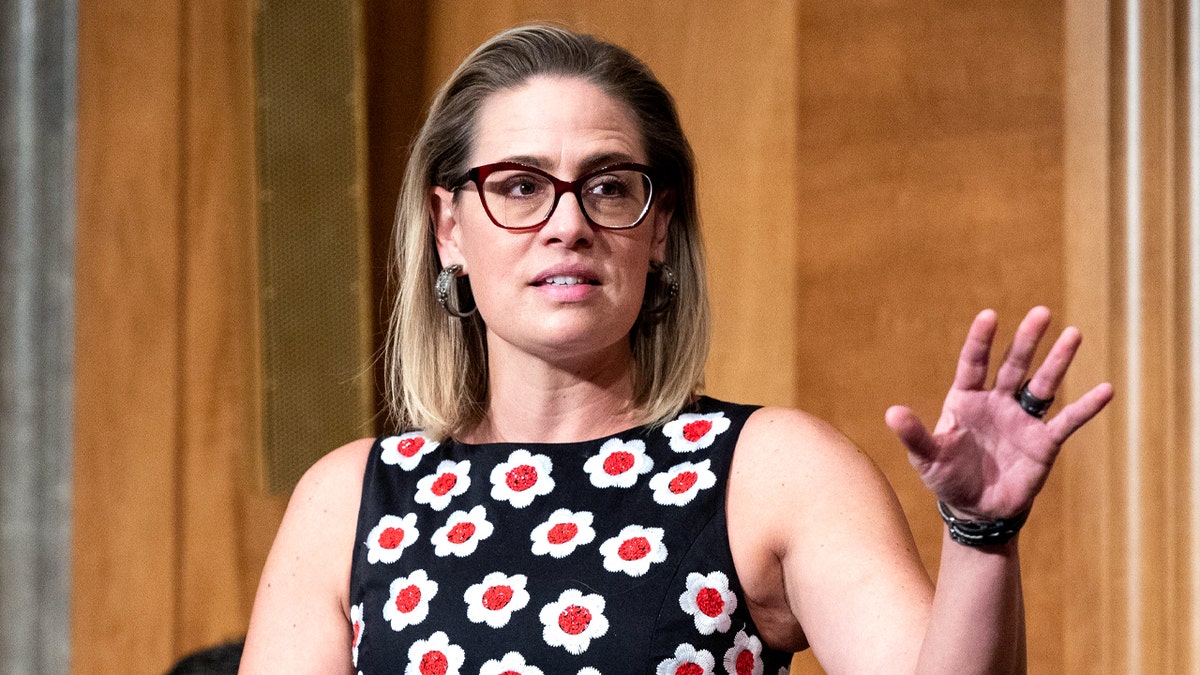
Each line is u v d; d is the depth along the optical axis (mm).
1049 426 4336
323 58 13391
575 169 5855
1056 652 11516
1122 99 11367
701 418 5898
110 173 13531
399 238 6629
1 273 13305
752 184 12875
